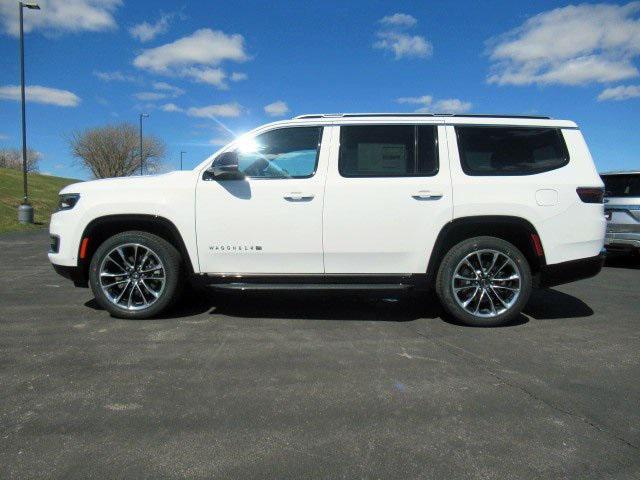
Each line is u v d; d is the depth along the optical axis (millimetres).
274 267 4445
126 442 2416
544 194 4332
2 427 2543
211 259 4469
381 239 4363
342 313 4895
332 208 4348
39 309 4914
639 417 2727
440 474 2182
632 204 8086
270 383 3137
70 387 3039
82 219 4438
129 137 56625
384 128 4473
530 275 4395
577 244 4363
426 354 3711
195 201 4410
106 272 4520
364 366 3447
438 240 4355
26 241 12656
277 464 2248
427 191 4324
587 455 2342
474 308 4531
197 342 3922
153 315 4551
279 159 4480
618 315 4969
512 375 3312
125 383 3105
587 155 4496
